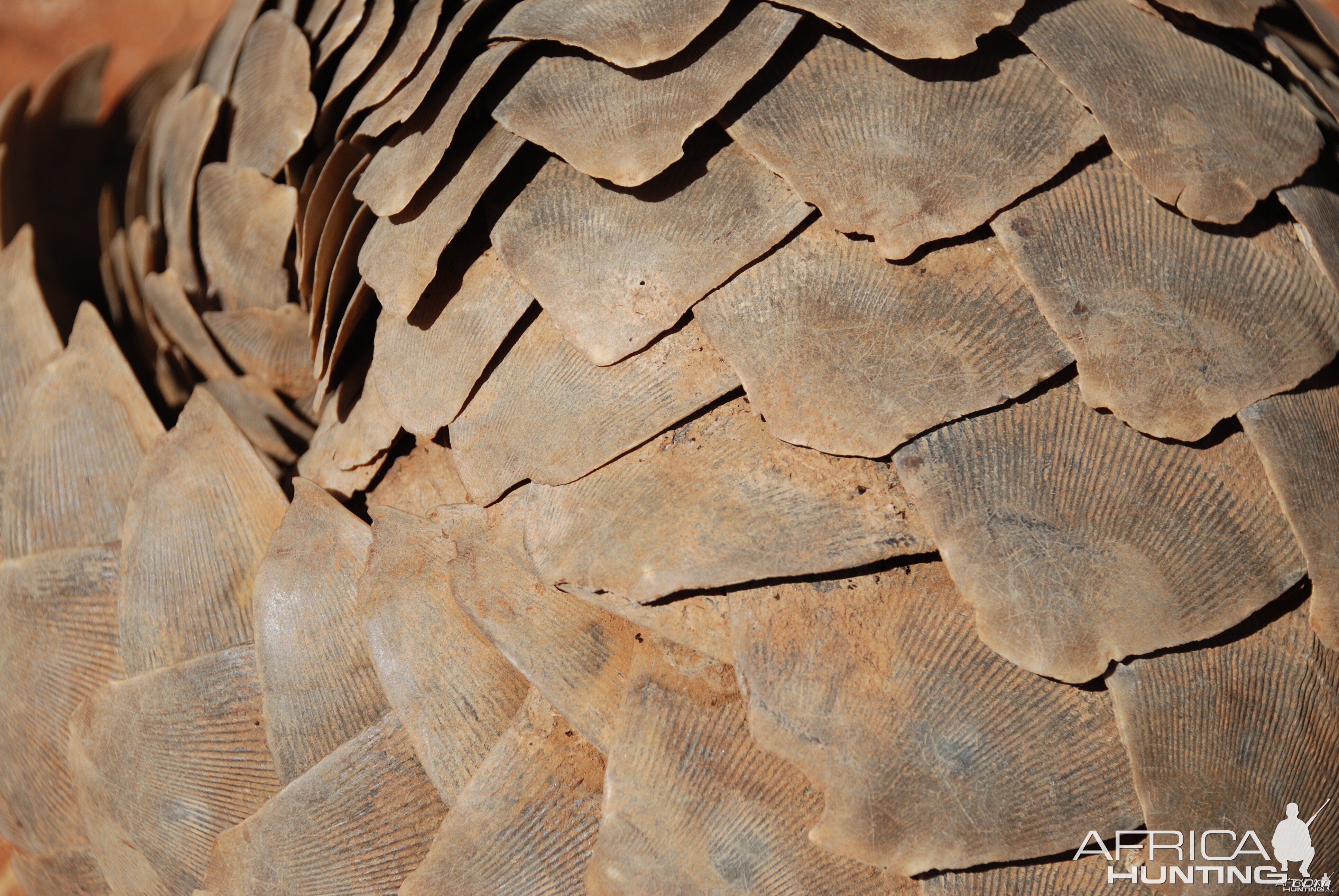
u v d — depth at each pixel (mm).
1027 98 222
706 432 217
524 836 218
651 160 219
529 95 229
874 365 212
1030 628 205
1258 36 243
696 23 224
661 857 210
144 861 244
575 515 218
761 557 208
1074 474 211
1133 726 206
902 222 215
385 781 226
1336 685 217
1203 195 220
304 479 242
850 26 221
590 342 219
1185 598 209
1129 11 234
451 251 236
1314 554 214
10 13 562
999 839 205
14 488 263
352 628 231
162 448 250
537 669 218
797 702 207
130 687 242
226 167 267
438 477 239
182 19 555
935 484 208
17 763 262
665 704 215
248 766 235
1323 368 222
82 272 323
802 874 209
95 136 339
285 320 271
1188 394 213
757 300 216
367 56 249
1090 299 214
